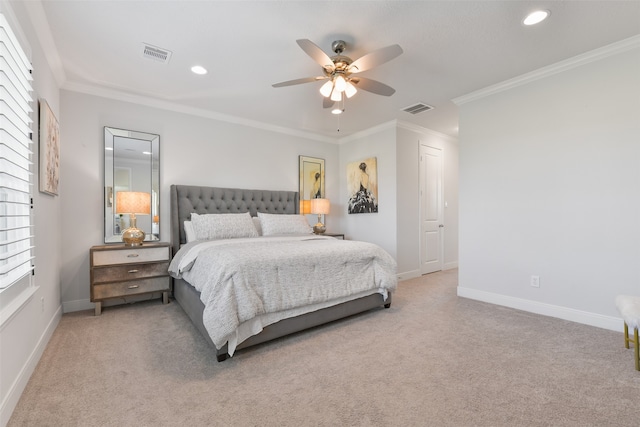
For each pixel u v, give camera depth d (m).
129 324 2.69
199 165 3.96
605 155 2.52
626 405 1.52
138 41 2.38
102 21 2.12
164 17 2.09
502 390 1.66
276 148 4.69
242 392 1.66
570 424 1.39
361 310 2.86
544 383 1.72
